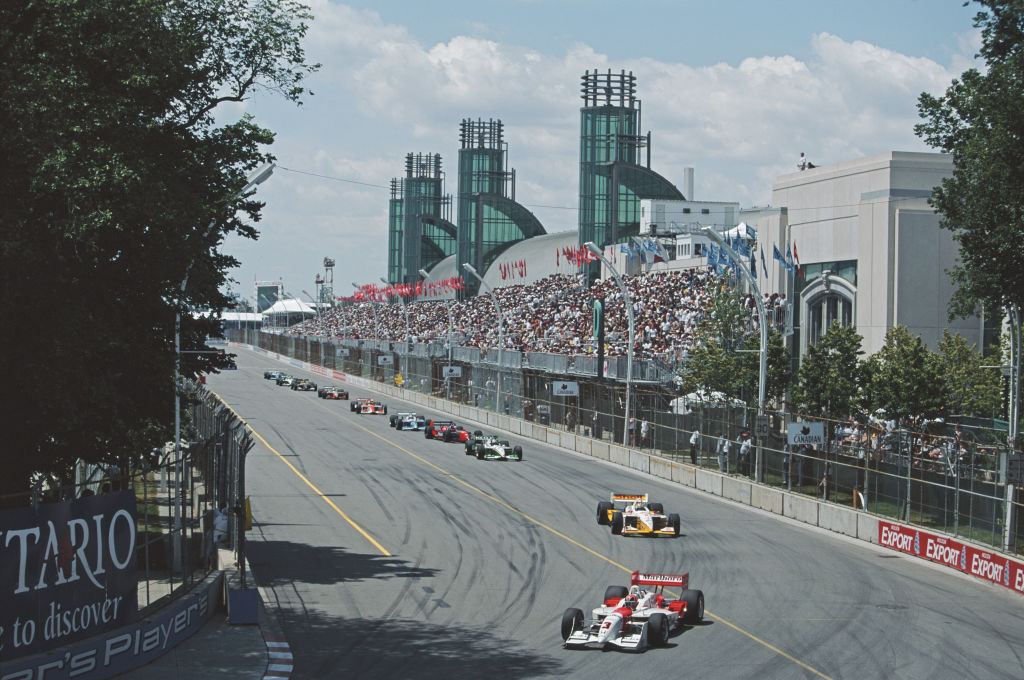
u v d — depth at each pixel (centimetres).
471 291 18038
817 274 6488
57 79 1977
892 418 4259
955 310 4100
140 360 2420
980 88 3459
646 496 3816
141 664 1955
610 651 2150
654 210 12406
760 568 3094
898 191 5891
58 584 1770
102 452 2334
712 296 5881
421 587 2781
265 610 2498
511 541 3484
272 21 2694
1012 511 2988
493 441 5981
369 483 4850
